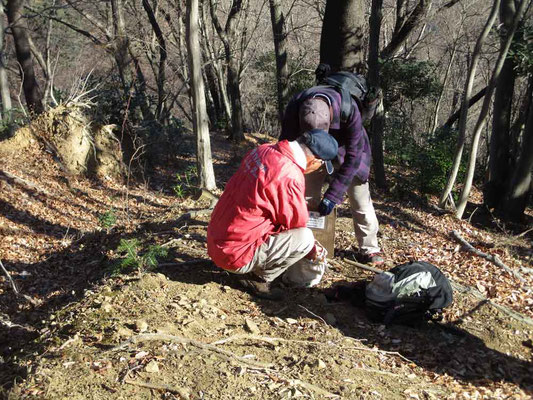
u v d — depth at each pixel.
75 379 3.36
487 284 6.08
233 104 18.20
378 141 11.88
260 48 25.00
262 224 4.23
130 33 18.48
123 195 11.97
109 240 7.18
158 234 6.27
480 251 7.38
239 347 3.96
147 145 14.05
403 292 4.72
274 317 4.53
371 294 4.85
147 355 3.64
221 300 4.62
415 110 24.84
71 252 7.65
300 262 4.86
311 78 19.91
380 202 10.65
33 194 10.99
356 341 4.41
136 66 16.92
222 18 24.56
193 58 8.32
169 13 17.91
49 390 3.24
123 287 4.59
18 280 7.03
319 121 4.45
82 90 13.79
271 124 23.77
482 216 12.50
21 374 3.49
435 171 11.99
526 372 4.50
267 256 4.38
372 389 3.75
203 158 8.74
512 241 8.49
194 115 8.62
